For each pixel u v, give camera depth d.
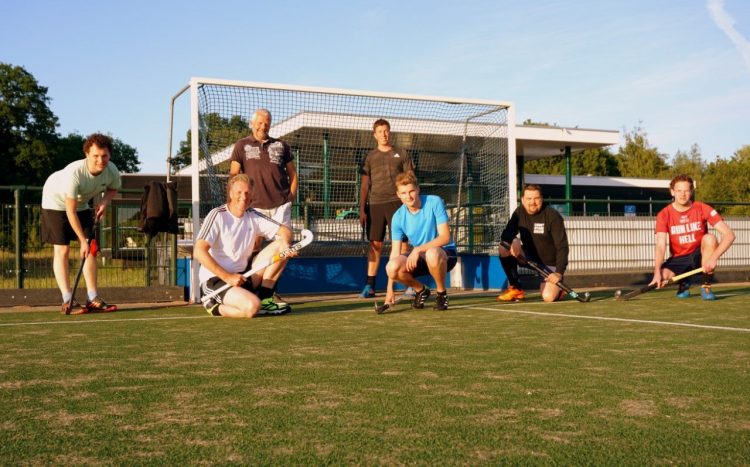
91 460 1.70
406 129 9.32
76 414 2.16
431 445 1.81
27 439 1.88
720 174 34.59
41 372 2.89
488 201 9.40
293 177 6.79
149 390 2.51
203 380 2.69
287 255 5.32
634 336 3.93
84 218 6.12
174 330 4.43
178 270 7.59
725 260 11.77
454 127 9.42
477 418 2.08
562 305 6.20
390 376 2.75
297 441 1.85
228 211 5.35
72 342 3.85
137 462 1.68
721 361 3.08
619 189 23.89
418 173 9.62
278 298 5.87
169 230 6.87
